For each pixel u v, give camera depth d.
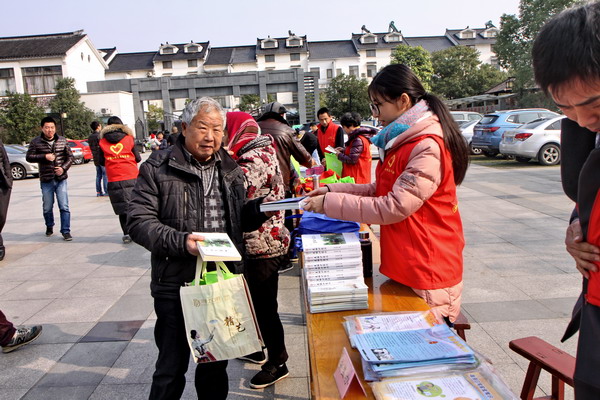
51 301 4.11
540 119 12.40
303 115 31.44
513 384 2.58
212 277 1.93
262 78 31.17
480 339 3.09
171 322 2.00
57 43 37.50
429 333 1.55
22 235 6.83
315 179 3.32
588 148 1.18
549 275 4.17
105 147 5.90
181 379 2.05
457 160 1.82
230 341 1.86
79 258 5.47
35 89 36.03
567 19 0.91
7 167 4.30
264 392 2.67
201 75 31.61
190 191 2.02
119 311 3.85
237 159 2.58
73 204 9.73
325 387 1.41
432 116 1.80
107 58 55.03
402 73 1.84
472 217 6.52
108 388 2.74
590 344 1.04
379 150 1.99
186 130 2.00
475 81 43.81
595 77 0.87
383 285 2.11
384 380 1.33
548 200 7.40
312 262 1.92
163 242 1.86
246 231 2.24
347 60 55.25
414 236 1.82
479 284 4.03
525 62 24.20
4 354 3.17
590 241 1.03
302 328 3.44
